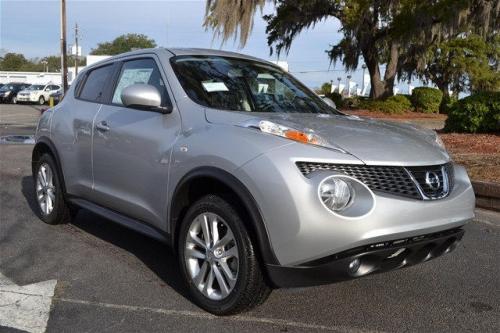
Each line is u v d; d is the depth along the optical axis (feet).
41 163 19.94
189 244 12.89
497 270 16.10
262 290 11.85
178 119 13.78
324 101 17.17
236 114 12.94
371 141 12.19
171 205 13.32
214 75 15.26
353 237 10.76
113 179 15.67
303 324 12.17
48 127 19.38
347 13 87.66
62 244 17.83
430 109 96.94
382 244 11.25
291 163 11.04
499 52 139.74
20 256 16.60
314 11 93.09
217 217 12.17
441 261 16.78
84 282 14.52
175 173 13.11
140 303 13.19
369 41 93.45
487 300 13.82
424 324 12.34
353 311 12.94
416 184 11.76
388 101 92.58
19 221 20.58
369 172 11.37
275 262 11.14
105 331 11.70
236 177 11.57
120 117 15.66
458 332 11.99
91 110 17.22
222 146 12.08
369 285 14.61
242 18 72.74
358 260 11.12
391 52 97.14
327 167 11.16
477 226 21.13
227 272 12.08
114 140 15.49
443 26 81.05
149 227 14.58
